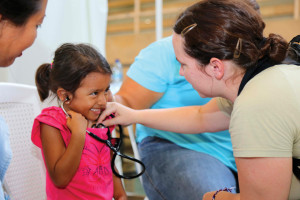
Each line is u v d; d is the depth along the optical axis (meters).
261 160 0.73
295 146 0.77
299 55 0.82
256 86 0.75
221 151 1.33
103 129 1.00
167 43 1.37
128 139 3.09
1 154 0.71
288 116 0.71
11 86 1.05
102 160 0.98
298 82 0.75
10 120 1.05
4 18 0.65
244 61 0.78
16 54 0.73
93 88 0.90
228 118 1.15
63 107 0.93
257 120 0.72
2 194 0.71
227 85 0.84
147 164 1.32
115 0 3.48
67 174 0.88
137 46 3.42
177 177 1.19
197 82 0.88
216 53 0.77
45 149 0.91
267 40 0.80
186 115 1.19
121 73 2.88
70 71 0.88
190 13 0.83
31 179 1.09
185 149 1.33
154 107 1.46
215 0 0.81
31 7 0.66
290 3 2.76
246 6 0.80
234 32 0.76
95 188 0.96
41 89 1.01
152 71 1.33
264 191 0.76
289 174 0.74
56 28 1.67
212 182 1.14
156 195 1.26
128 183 2.51
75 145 0.87
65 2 1.70
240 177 0.79
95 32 1.86
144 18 3.36
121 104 1.20
